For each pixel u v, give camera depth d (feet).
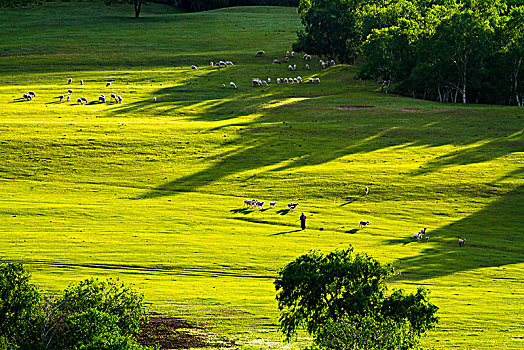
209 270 494.18
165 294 433.89
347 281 315.78
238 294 440.45
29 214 617.21
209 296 433.89
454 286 471.62
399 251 551.59
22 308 289.12
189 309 406.00
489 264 526.98
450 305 424.05
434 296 444.14
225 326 378.12
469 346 349.00
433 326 302.04
